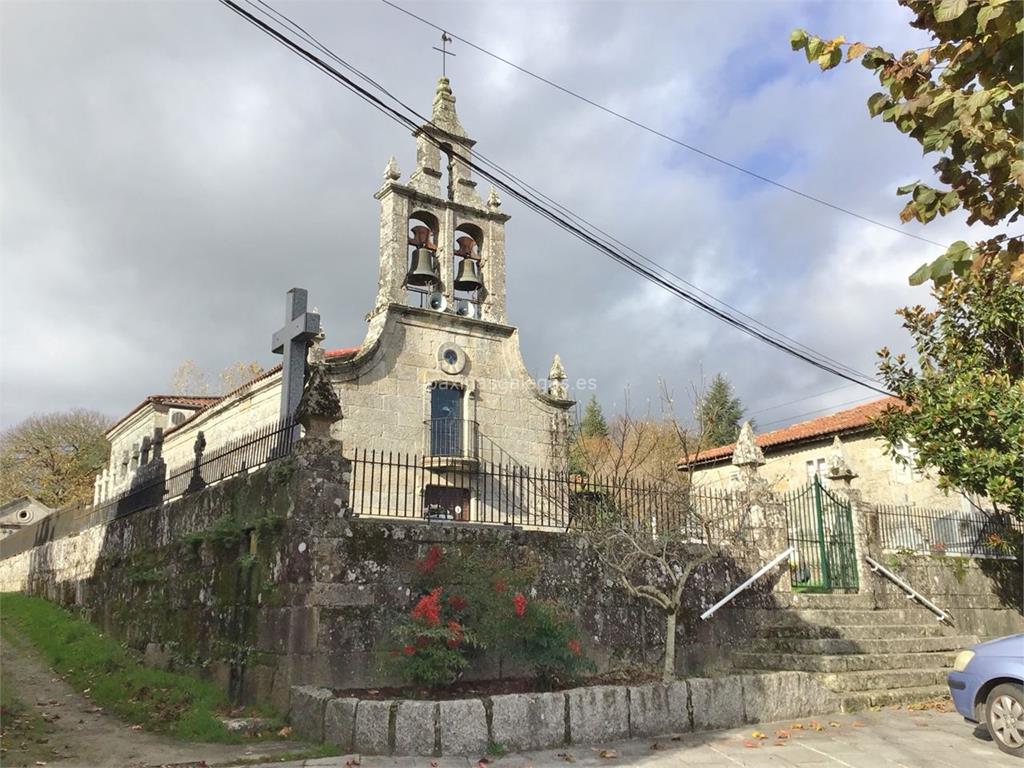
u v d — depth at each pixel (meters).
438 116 23.36
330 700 7.95
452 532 10.13
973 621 16.22
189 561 12.08
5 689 11.25
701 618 12.18
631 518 11.59
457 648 8.83
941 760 8.21
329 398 9.88
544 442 23.12
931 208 5.89
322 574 9.01
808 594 13.98
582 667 9.54
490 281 23.42
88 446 54.19
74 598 19.05
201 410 26.98
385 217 22.02
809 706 10.34
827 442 24.22
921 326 15.30
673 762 7.80
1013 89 5.04
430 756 7.56
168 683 10.74
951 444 14.09
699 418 19.34
